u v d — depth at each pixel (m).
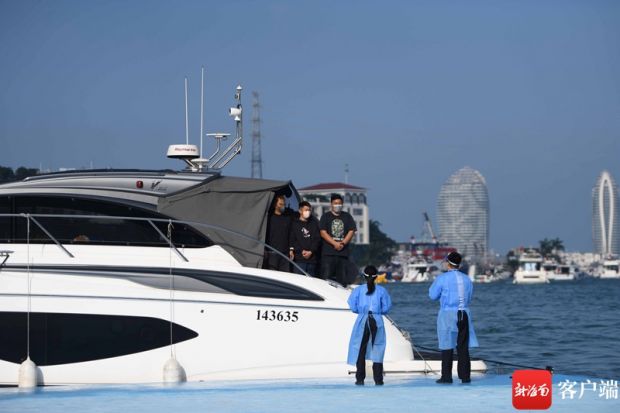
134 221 39.66
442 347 36.66
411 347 41.06
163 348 37.84
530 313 133.38
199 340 38.00
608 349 67.75
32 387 36.75
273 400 32.28
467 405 31.27
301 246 41.81
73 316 37.72
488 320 112.88
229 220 39.97
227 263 39.47
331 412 29.88
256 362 38.16
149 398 32.88
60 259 38.56
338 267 42.41
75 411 30.36
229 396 33.25
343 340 38.50
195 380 37.81
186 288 38.41
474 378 39.06
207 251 39.62
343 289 40.09
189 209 39.94
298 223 42.06
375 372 36.34
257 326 38.31
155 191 40.69
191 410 30.34
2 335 37.62
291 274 39.31
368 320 36.22
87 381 37.44
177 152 46.88
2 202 39.97
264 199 40.25
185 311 38.06
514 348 69.50
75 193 40.09
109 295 37.88
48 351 37.53
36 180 42.03
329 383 37.19
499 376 40.00
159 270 38.56
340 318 38.62
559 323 101.81
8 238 39.44
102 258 38.81
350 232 42.50
